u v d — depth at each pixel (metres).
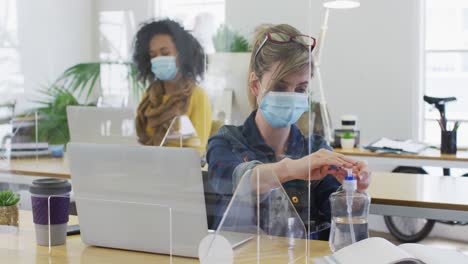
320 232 1.60
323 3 3.32
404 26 4.82
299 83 1.34
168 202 1.30
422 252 1.38
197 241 1.28
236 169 1.30
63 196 1.44
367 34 4.91
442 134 3.87
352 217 1.54
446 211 2.25
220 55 1.41
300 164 1.32
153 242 1.34
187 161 1.27
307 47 1.34
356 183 1.57
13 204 1.52
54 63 1.67
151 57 1.51
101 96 1.58
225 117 1.38
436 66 4.87
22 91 1.70
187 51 1.44
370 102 4.94
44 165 1.61
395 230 4.46
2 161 1.67
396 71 4.86
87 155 1.38
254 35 1.37
